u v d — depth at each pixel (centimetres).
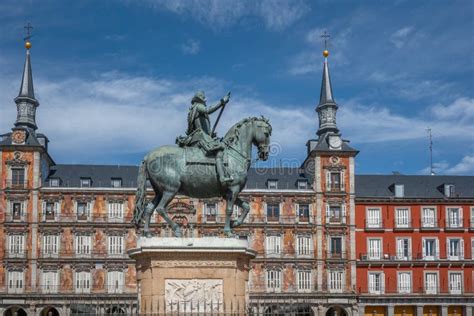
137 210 1817
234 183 1811
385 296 8762
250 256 1806
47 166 9056
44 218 8606
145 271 1745
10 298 8306
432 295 8819
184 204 8581
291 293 8581
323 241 8825
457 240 9075
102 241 8644
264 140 1866
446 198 9131
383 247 8994
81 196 8700
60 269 8519
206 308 1711
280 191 8881
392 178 9544
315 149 8938
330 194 8894
